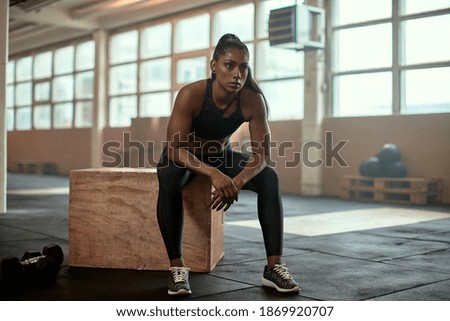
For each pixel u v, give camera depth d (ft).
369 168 28.84
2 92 21.83
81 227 11.34
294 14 28.94
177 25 43.19
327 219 20.80
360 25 31.65
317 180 32.94
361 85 31.76
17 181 43.21
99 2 43.27
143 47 46.29
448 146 27.76
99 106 49.34
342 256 12.87
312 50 31.35
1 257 12.39
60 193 31.68
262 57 36.96
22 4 39.91
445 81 28.12
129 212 11.09
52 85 56.95
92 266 11.31
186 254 10.98
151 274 10.63
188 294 8.98
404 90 29.89
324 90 33.12
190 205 10.91
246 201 28.50
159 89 45.03
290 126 34.81
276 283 9.27
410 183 27.30
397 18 29.84
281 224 9.58
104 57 49.29
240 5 37.88
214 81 9.58
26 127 61.77
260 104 9.73
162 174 9.43
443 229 17.94
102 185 11.20
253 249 13.87
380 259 12.48
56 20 45.57
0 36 21.76
